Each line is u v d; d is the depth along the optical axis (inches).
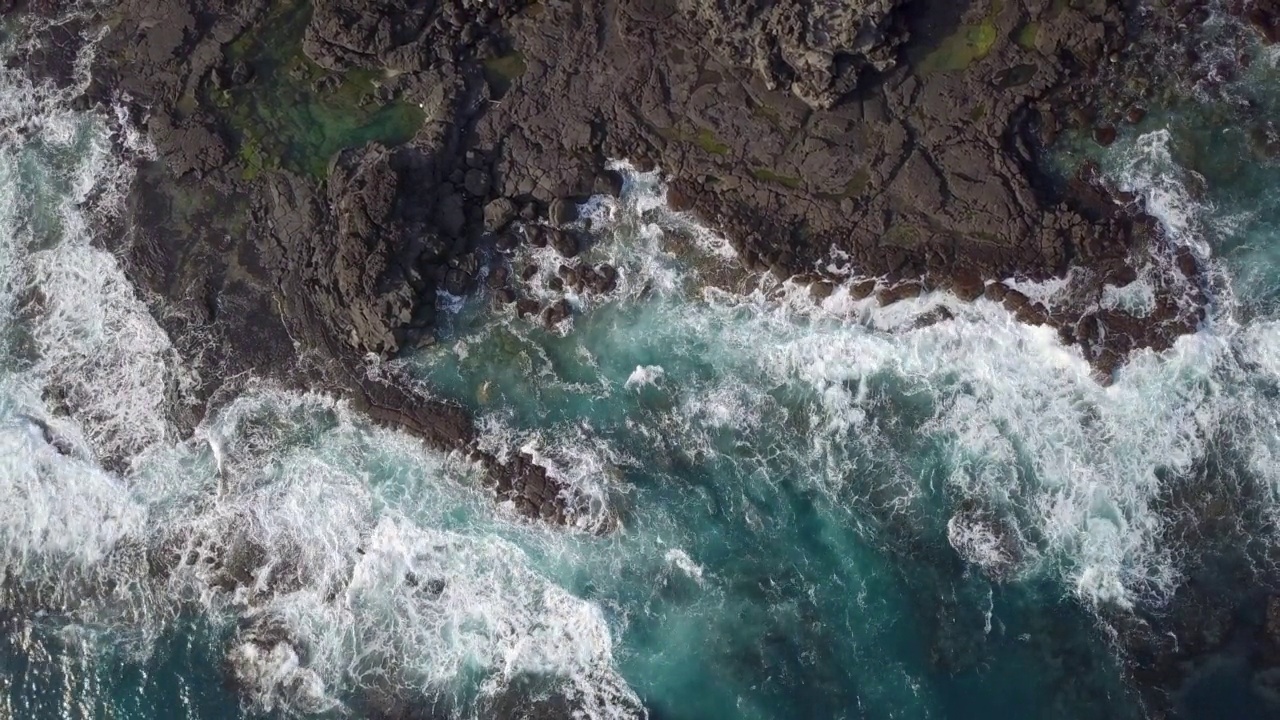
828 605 868.6
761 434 914.7
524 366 948.0
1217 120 916.0
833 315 921.5
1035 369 896.3
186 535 946.7
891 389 906.7
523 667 881.5
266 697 904.3
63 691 926.4
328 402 954.1
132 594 944.3
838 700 845.2
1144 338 887.1
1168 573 850.1
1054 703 830.5
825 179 924.0
